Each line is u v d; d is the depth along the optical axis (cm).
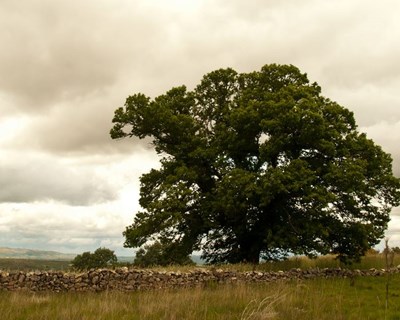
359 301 1574
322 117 2730
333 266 2855
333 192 2756
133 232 2906
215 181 3195
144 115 3105
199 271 2117
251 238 3152
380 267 2895
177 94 3347
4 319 1231
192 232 3133
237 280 2145
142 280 2009
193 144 3192
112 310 1348
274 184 2514
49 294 1806
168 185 2911
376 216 2877
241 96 3191
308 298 1598
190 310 1327
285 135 2741
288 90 2966
